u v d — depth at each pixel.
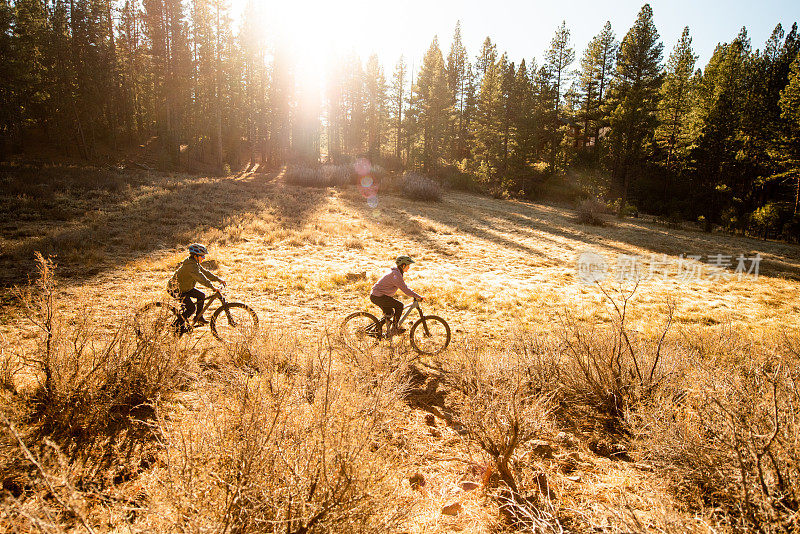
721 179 46.59
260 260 13.50
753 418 2.57
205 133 55.03
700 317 10.53
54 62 42.66
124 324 4.11
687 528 2.09
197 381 4.16
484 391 4.12
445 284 12.38
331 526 1.91
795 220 32.69
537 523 2.27
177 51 48.34
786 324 10.41
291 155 64.00
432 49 66.31
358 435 2.44
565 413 4.19
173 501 1.93
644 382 4.14
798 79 34.62
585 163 52.66
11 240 12.13
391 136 68.94
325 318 8.20
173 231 15.95
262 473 2.03
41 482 2.17
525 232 24.48
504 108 51.59
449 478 3.13
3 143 38.72
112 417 3.24
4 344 3.56
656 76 50.16
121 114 54.25
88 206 18.81
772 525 2.00
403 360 5.16
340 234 19.20
